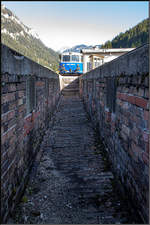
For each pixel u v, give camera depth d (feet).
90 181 12.21
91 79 27.35
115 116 13.04
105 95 16.90
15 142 9.59
